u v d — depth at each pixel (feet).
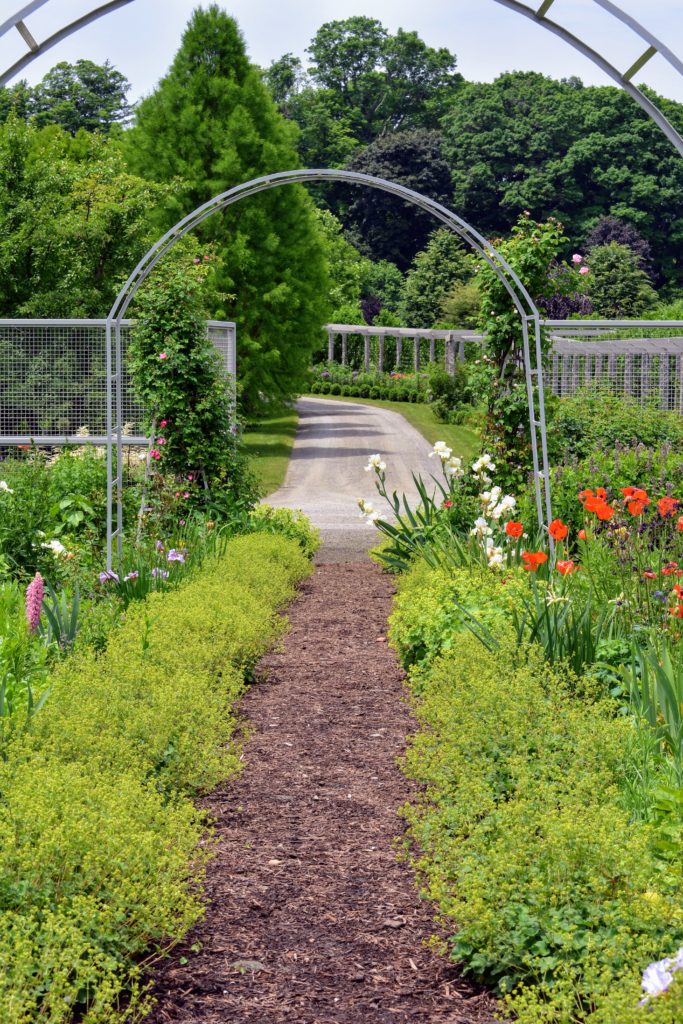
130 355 40.34
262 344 90.94
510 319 36.50
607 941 9.70
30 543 27.94
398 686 22.04
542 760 14.15
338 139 220.43
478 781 13.65
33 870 10.40
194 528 33.78
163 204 85.87
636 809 12.69
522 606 21.02
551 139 186.50
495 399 37.29
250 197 88.43
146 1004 9.73
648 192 172.14
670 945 9.68
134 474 39.14
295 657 24.58
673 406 54.13
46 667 18.93
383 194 203.41
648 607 20.18
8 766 12.62
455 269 176.96
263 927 11.84
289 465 74.49
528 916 10.49
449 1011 10.16
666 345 55.88
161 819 12.02
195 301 39.96
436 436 94.79
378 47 235.81
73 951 9.44
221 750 16.53
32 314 63.16
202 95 88.74
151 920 10.52
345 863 13.55
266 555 31.99
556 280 36.58
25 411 44.34
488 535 26.78
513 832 11.52
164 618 21.39
